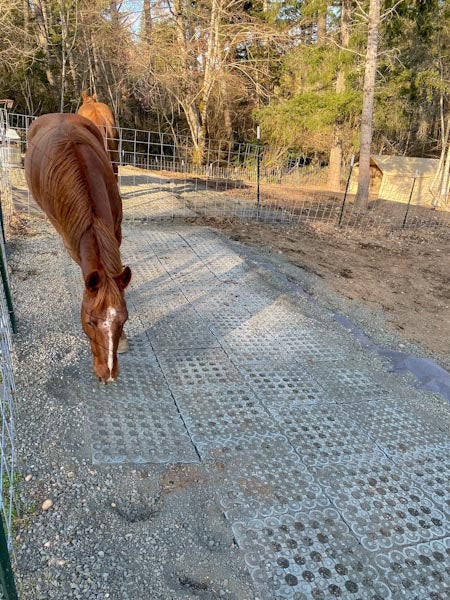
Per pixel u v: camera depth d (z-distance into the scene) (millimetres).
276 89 22000
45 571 1907
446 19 15875
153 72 17906
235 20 17484
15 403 2848
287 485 2527
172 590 1910
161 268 5602
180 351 3762
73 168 2766
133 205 9148
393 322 5234
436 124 22422
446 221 12547
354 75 15383
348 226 10273
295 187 16875
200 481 2484
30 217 6918
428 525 2385
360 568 2102
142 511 2271
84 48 21047
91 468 2465
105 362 2430
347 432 3029
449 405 3549
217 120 22422
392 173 16938
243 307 4766
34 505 2211
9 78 19844
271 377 3553
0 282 3301
